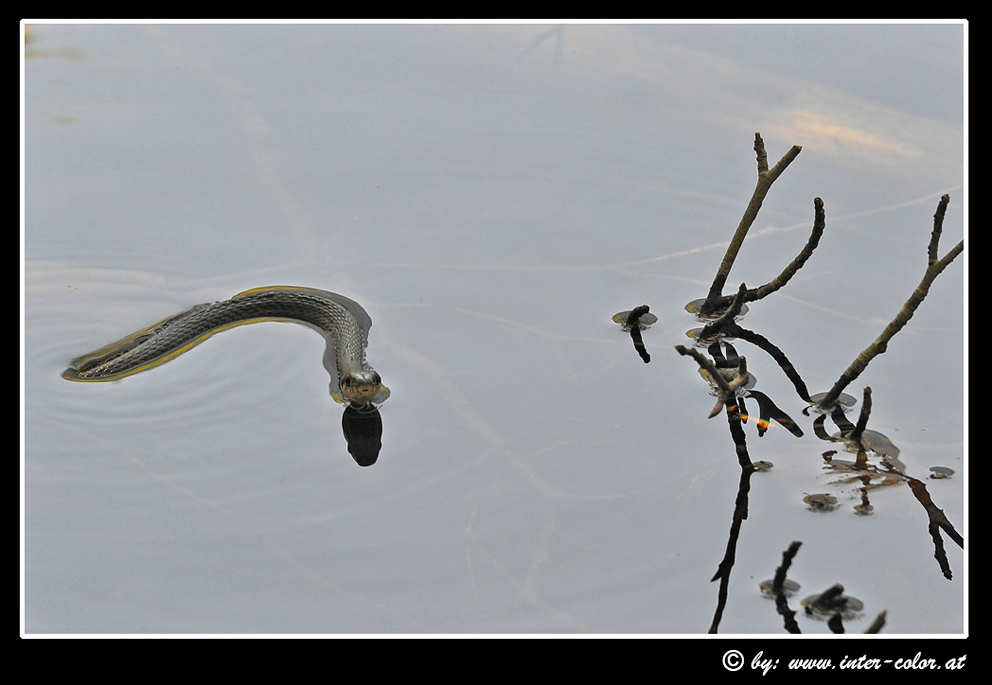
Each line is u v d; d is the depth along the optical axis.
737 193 8.12
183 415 5.71
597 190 8.21
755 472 5.02
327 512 4.83
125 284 7.16
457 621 4.17
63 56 10.26
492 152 8.75
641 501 4.85
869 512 4.71
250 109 9.35
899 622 4.09
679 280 6.96
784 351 6.10
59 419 5.68
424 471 5.11
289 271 7.22
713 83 9.78
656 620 4.15
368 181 8.36
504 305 6.70
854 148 8.53
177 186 8.29
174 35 10.77
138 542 4.64
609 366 5.98
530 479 5.03
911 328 6.24
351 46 10.56
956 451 5.11
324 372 6.16
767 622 4.11
